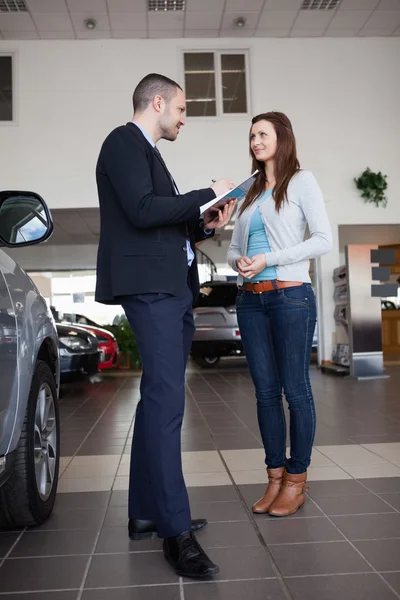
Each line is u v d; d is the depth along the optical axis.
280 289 2.57
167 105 2.29
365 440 4.22
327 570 2.00
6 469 2.13
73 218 11.67
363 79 10.58
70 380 7.89
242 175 10.45
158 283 2.11
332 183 10.55
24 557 2.20
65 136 10.19
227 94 10.53
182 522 2.06
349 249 8.81
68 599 1.84
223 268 15.92
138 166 2.11
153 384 2.13
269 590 1.87
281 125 2.65
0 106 10.21
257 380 2.68
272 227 2.63
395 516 2.53
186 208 2.10
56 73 10.18
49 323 2.63
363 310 8.81
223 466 3.56
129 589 1.91
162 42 10.31
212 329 10.62
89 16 9.63
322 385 8.02
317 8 9.66
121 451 4.11
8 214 2.28
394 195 10.60
